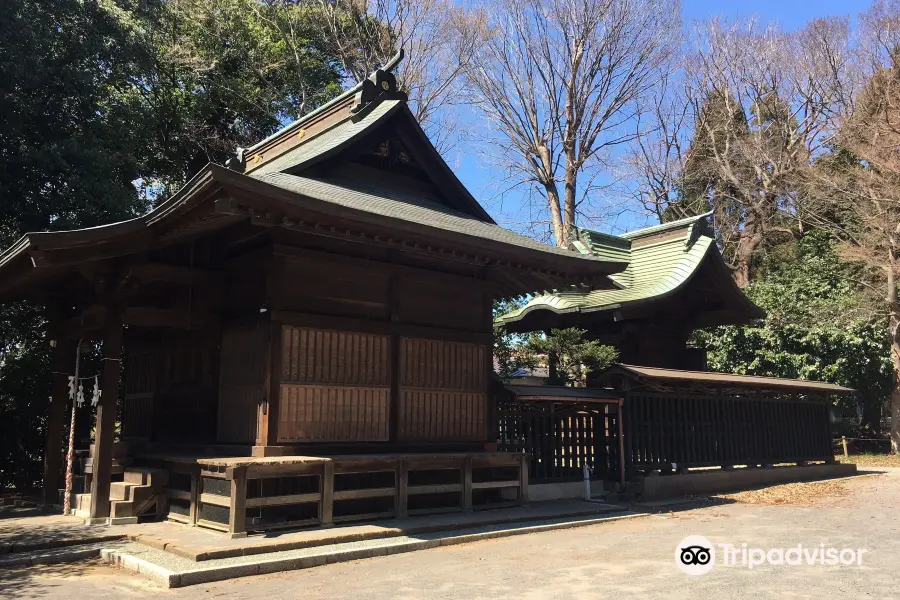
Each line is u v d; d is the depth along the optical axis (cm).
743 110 3666
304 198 768
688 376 1354
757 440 1573
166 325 955
